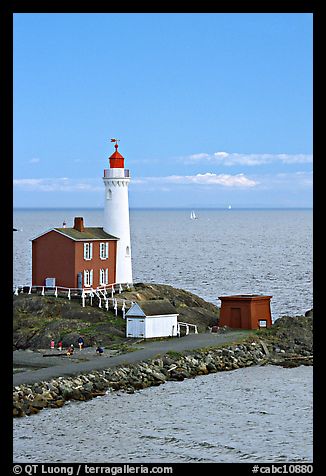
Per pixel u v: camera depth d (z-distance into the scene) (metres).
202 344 107.75
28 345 109.56
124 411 81.88
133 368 94.69
